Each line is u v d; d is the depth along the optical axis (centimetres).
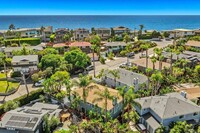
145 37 14300
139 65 8094
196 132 4356
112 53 10575
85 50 10906
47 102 6044
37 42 13212
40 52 9338
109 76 6869
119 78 6606
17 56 8681
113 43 11400
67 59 8325
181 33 14688
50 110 5191
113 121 4559
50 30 14600
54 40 13812
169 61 8638
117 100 5244
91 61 9731
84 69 8506
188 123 4491
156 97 5144
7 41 12581
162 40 14112
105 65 9188
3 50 10581
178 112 4481
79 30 14525
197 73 7156
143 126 4644
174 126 4244
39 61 9025
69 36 13650
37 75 7350
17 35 13950
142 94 5928
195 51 10025
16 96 6544
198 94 5712
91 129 4506
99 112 5088
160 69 7338
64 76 6294
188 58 8312
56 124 4841
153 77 5731
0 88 7050
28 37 14575
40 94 6253
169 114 4412
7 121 4394
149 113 4803
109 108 4953
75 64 8188
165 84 6606
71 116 5312
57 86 6269
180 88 6278
